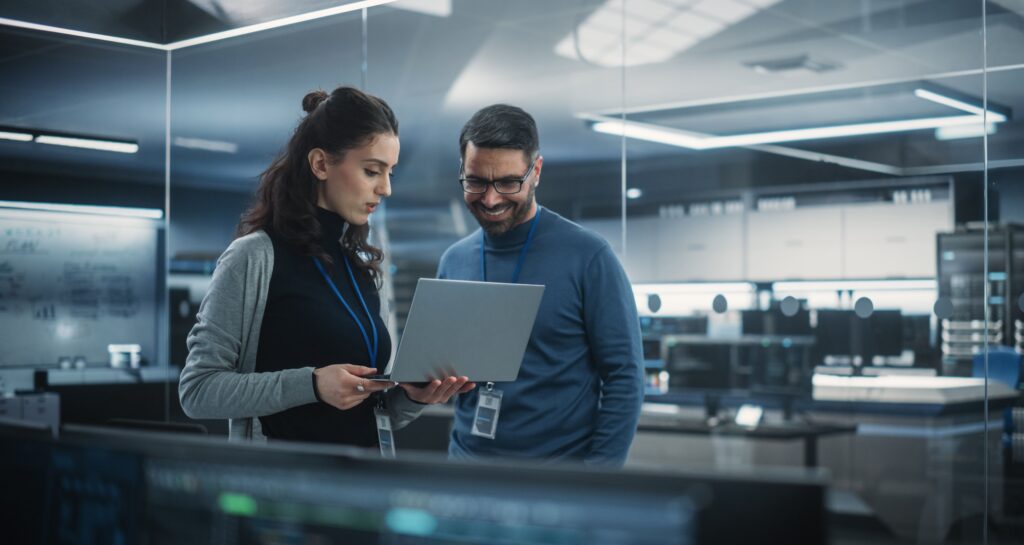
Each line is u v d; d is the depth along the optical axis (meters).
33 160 5.20
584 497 0.69
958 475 3.59
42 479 0.99
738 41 4.23
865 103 3.88
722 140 4.31
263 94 5.02
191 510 0.87
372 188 1.79
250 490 0.83
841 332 3.90
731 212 4.29
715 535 0.67
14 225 5.67
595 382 2.10
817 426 3.91
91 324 6.03
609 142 4.79
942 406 3.61
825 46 3.97
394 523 0.76
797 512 0.68
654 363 4.37
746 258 4.22
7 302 5.75
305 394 1.64
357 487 0.78
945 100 3.66
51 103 4.80
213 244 5.67
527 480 0.71
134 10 3.23
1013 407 3.47
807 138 4.04
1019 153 3.50
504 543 0.71
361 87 4.95
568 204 4.95
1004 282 3.50
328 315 1.77
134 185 5.49
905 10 3.76
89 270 5.89
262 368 1.77
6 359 5.80
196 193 5.52
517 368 1.90
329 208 1.82
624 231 4.68
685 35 4.36
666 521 0.66
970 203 3.61
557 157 5.01
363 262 1.88
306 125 1.80
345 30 4.67
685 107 4.44
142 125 5.06
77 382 5.92
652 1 4.36
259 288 1.75
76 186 5.43
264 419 1.79
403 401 1.85
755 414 4.06
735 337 4.17
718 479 0.68
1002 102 3.54
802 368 3.97
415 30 4.81
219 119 5.11
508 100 5.21
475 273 2.17
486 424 2.04
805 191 4.05
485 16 4.76
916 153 3.72
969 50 3.61
